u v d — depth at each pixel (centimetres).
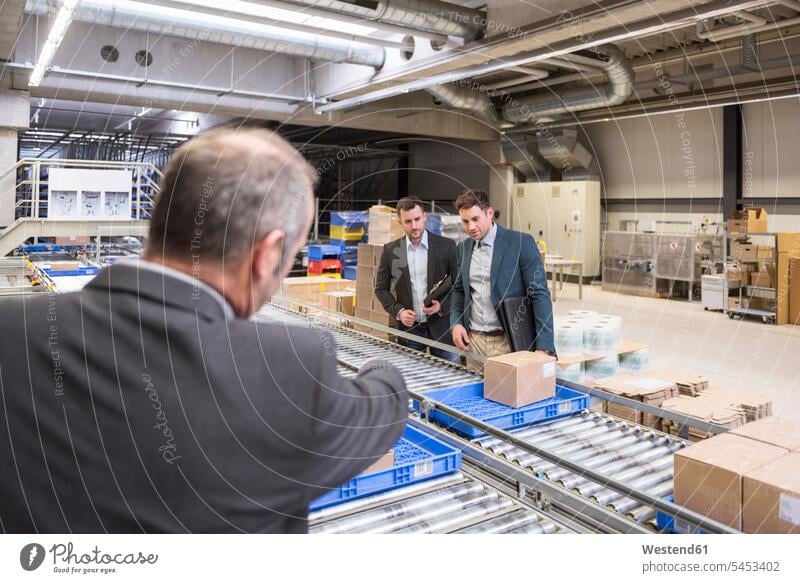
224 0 418
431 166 1235
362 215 588
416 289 294
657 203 938
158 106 629
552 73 801
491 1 439
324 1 386
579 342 296
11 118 608
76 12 397
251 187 58
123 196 402
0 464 57
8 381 57
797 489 106
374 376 74
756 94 668
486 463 146
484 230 246
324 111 725
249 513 62
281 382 60
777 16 591
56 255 639
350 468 67
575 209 954
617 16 371
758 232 662
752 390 428
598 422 181
